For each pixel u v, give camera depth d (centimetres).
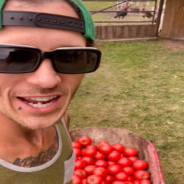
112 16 1027
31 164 78
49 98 62
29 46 55
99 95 396
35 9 55
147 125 319
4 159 72
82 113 347
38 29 55
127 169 220
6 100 59
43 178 80
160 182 181
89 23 66
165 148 278
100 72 488
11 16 53
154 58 570
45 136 84
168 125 318
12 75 57
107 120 331
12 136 73
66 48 59
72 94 70
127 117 337
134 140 236
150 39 718
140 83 440
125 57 574
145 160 224
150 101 378
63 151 93
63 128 100
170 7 703
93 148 237
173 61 550
